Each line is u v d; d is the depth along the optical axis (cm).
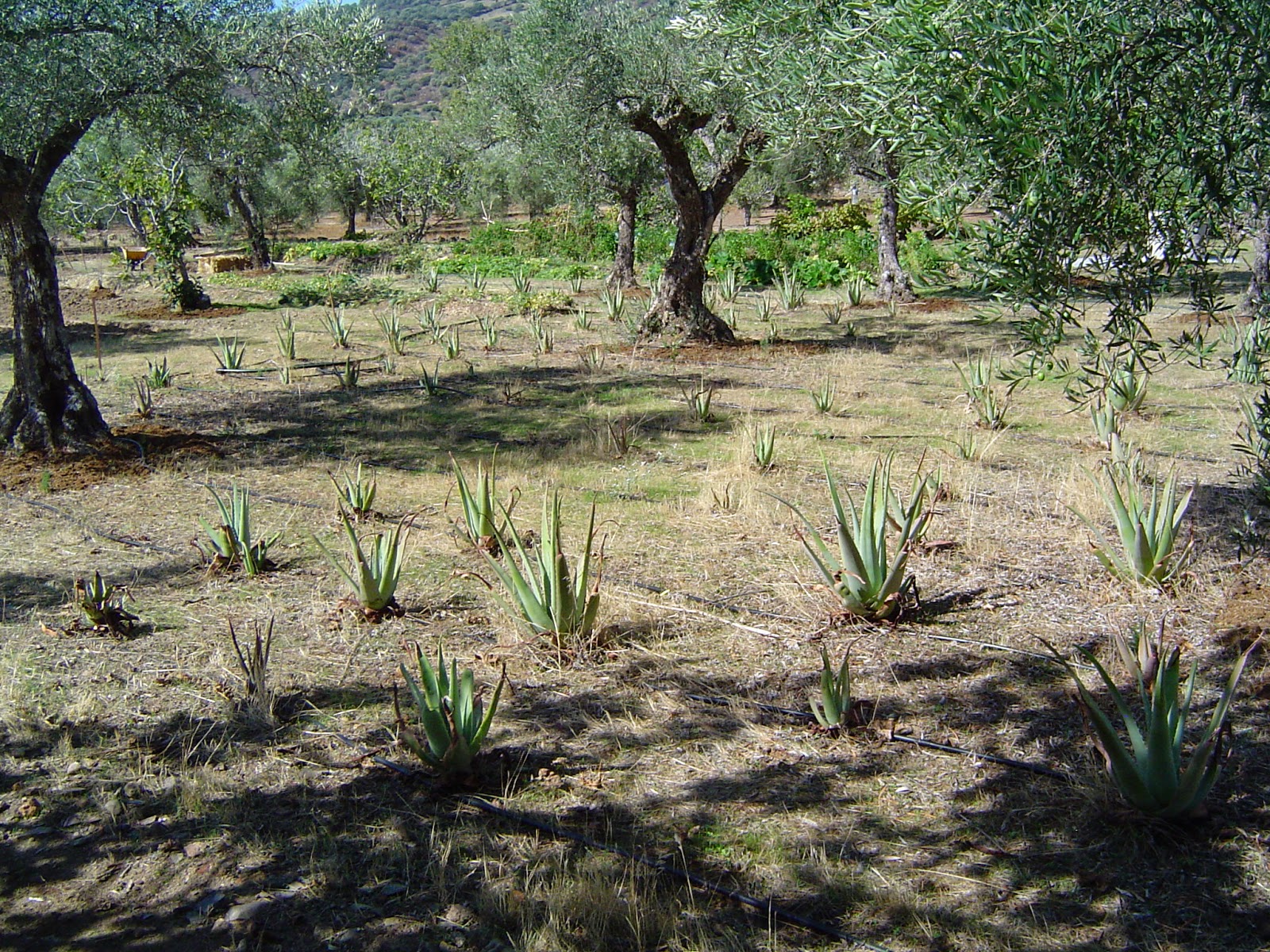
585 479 798
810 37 514
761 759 400
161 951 304
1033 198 332
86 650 501
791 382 1200
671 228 3189
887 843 345
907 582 525
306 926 313
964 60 326
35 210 821
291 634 519
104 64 796
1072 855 334
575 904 313
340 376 1230
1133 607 531
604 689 462
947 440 905
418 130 4044
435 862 340
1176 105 327
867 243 2494
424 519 701
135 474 809
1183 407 1001
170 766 402
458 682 420
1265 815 348
